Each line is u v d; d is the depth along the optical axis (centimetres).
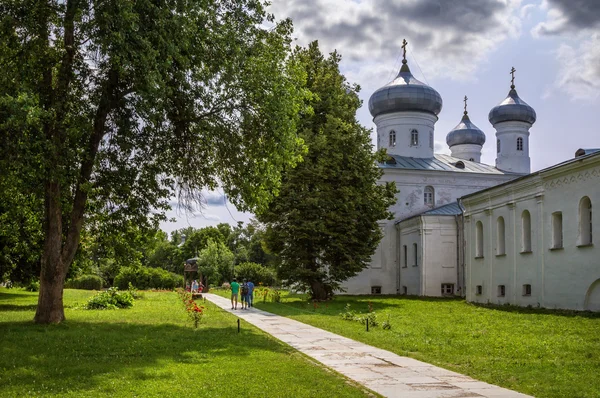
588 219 2792
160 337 1752
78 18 1716
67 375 1166
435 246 4844
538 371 1244
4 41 1722
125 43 1688
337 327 2119
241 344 1631
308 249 3688
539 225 3117
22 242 2706
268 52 2109
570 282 2844
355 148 3722
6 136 1576
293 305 3447
